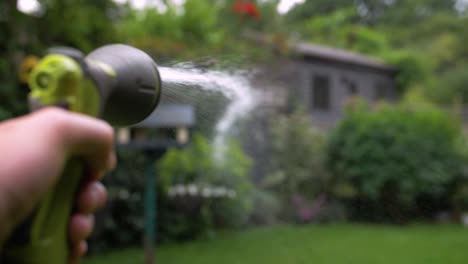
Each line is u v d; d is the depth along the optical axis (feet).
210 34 22.38
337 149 26.13
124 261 14.70
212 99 1.91
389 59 60.39
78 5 15.30
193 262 14.73
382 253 16.87
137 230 17.12
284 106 28.07
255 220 22.71
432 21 92.22
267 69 25.85
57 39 15.26
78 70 1.43
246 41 25.90
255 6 26.91
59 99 1.39
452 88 76.02
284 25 30.89
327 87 41.83
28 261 1.36
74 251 1.63
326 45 64.18
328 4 74.02
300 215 24.13
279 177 24.62
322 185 26.21
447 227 24.36
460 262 15.60
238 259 15.33
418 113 26.58
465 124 36.22
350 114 26.73
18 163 1.14
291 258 15.72
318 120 39.96
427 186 25.27
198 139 17.94
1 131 1.20
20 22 13.91
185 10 22.07
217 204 19.42
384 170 24.86
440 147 25.90
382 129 25.27
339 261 15.47
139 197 17.35
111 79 1.58
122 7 18.47
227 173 19.31
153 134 13.84
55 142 1.22
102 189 1.64
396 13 95.40
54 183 1.28
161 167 17.54
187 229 18.25
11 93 13.29
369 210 25.86
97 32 16.40
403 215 25.57
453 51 87.15
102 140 1.34
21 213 1.18
